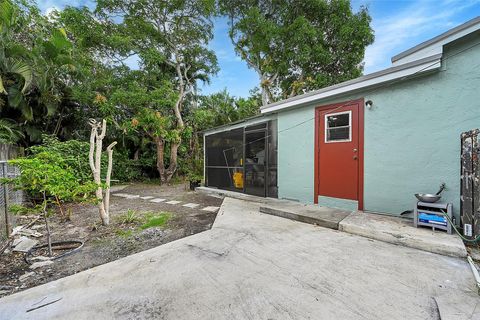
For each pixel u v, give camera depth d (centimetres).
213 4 1031
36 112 762
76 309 175
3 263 270
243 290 195
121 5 958
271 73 1156
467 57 310
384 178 389
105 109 877
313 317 160
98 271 238
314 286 198
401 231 301
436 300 174
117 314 168
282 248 282
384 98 387
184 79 1219
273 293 189
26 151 691
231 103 1400
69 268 253
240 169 697
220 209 508
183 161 1244
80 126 968
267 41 1010
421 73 339
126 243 326
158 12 1028
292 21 1020
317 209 439
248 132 662
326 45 1009
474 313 158
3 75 612
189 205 586
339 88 429
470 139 270
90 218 466
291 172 545
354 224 336
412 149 359
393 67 358
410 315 159
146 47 1035
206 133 852
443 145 330
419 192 353
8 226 345
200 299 184
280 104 542
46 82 701
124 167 1095
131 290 200
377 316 159
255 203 564
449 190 325
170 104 984
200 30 1100
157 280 215
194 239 324
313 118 496
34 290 205
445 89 327
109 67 966
